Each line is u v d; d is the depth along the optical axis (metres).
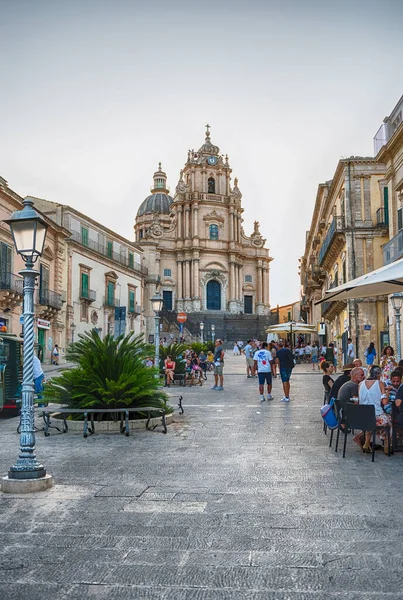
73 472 7.56
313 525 5.32
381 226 30.62
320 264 42.53
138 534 5.15
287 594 3.96
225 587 4.08
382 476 7.12
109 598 3.94
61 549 4.82
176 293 75.38
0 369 13.66
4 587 4.12
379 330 30.48
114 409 10.77
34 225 7.21
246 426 11.25
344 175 31.61
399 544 4.82
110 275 50.84
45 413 10.64
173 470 7.58
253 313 79.19
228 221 77.81
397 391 8.57
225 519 5.53
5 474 7.64
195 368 22.94
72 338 42.78
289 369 15.73
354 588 4.04
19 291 33.19
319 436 10.06
